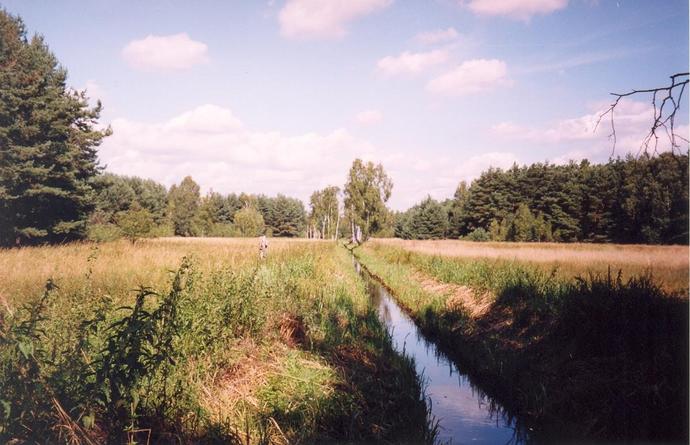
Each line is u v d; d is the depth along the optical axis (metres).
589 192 53.81
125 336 3.94
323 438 5.28
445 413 6.90
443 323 11.73
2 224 24.59
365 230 66.56
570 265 15.47
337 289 13.67
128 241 26.83
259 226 84.38
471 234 64.50
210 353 6.22
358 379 7.10
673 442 5.16
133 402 4.00
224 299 7.52
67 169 28.03
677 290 8.62
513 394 7.35
